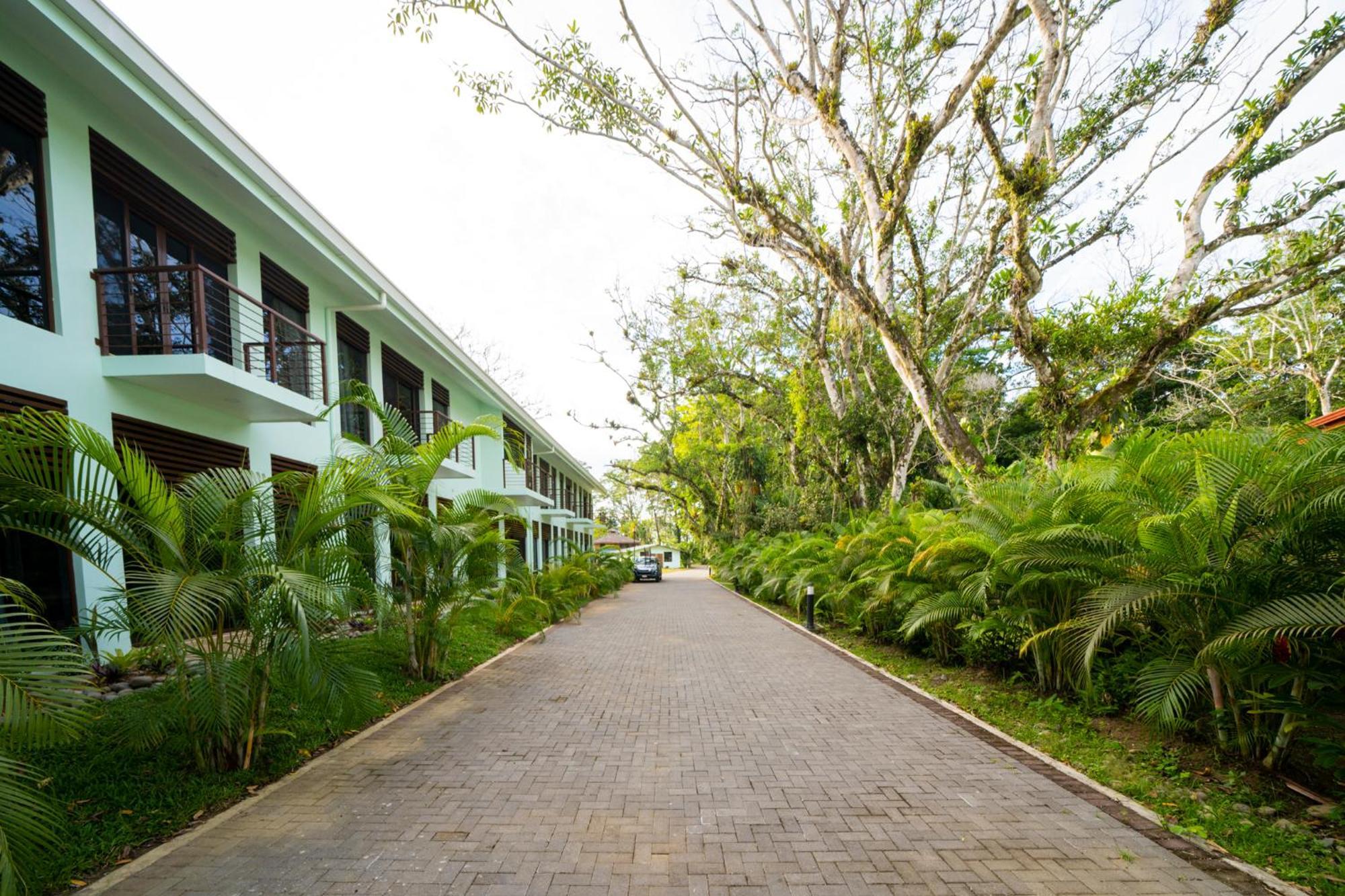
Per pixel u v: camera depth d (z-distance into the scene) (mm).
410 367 13883
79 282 6145
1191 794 3643
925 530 7816
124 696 5094
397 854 2936
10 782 2391
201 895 2580
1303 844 3025
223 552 3883
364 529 6000
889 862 2875
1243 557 3994
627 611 15039
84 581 5914
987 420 18953
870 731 4969
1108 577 4715
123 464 3465
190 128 7086
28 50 5754
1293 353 16375
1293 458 3834
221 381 6598
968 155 12383
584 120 9953
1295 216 8195
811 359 20203
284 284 9398
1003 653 6445
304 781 3854
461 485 15711
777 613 14430
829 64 9914
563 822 3285
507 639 9703
